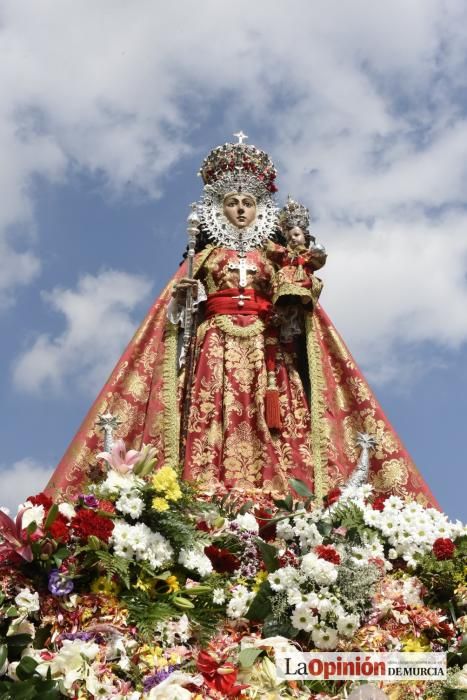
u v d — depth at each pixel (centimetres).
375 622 961
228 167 1486
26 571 949
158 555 973
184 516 1025
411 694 902
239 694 857
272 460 1267
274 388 1318
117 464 1040
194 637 942
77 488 1271
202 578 994
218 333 1357
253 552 1034
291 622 948
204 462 1277
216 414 1303
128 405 1340
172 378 1341
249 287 1387
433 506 1313
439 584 1037
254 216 1449
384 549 1073
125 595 946
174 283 1405
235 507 1139
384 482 1323
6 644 888
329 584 956
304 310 1387
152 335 1385
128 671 888
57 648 910
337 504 1088
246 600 973
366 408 1370
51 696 831
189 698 833
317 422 1336
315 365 1371
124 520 995
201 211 1445
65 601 937
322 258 1391
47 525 959
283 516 1082
